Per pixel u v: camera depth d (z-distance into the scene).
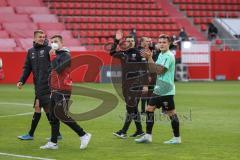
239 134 21.53
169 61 18.28
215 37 72.44
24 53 56.81
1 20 64.00
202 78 65.69
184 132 22.12
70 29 67.19
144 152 17.31
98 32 68.12
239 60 67.19
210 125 24.42
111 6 72.69
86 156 16.61
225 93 44.41
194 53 65.25
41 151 17.56
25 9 66.94
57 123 18.06
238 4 79.94
